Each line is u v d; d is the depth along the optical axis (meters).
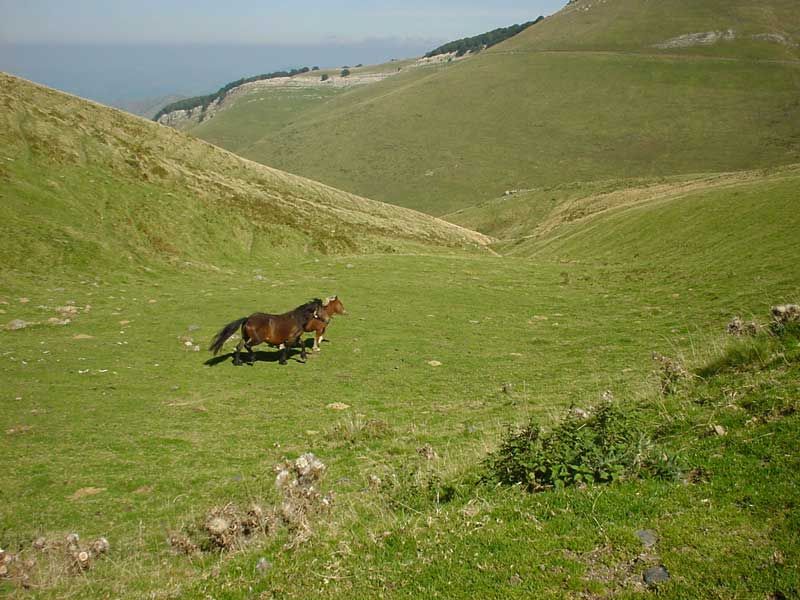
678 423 8.60
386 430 13.84
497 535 6.35
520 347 22.98
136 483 11.44
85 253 35.34
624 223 53.22
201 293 31.75
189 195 46.97
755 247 34.50
